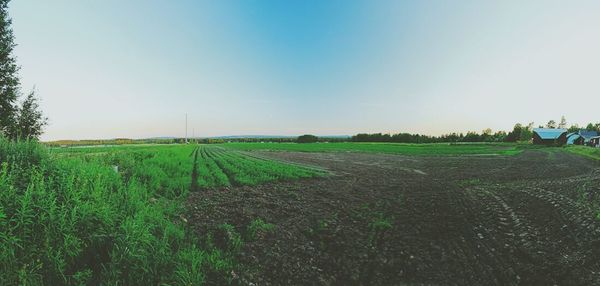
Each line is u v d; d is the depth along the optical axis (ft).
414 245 21.70
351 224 26.78
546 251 20.11
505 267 17.99
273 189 42.88
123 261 15.28
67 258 14.80
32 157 22.67
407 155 139.64
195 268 15.84
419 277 16.98
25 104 59.57
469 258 19.39
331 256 19.71
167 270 15.62
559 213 28.86
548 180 54.44
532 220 27.43
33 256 14.11
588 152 136.05
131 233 17.04
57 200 17.85
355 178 58.75
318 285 16.03
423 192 43.39
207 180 45.85
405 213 30.91
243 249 19.66
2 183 16.15
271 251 19.70
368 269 17.98
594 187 42.45
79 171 23.65
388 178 59.47
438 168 79.71
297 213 29.78
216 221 25.27
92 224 17.15
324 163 94.43
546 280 16.28
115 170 34.27
